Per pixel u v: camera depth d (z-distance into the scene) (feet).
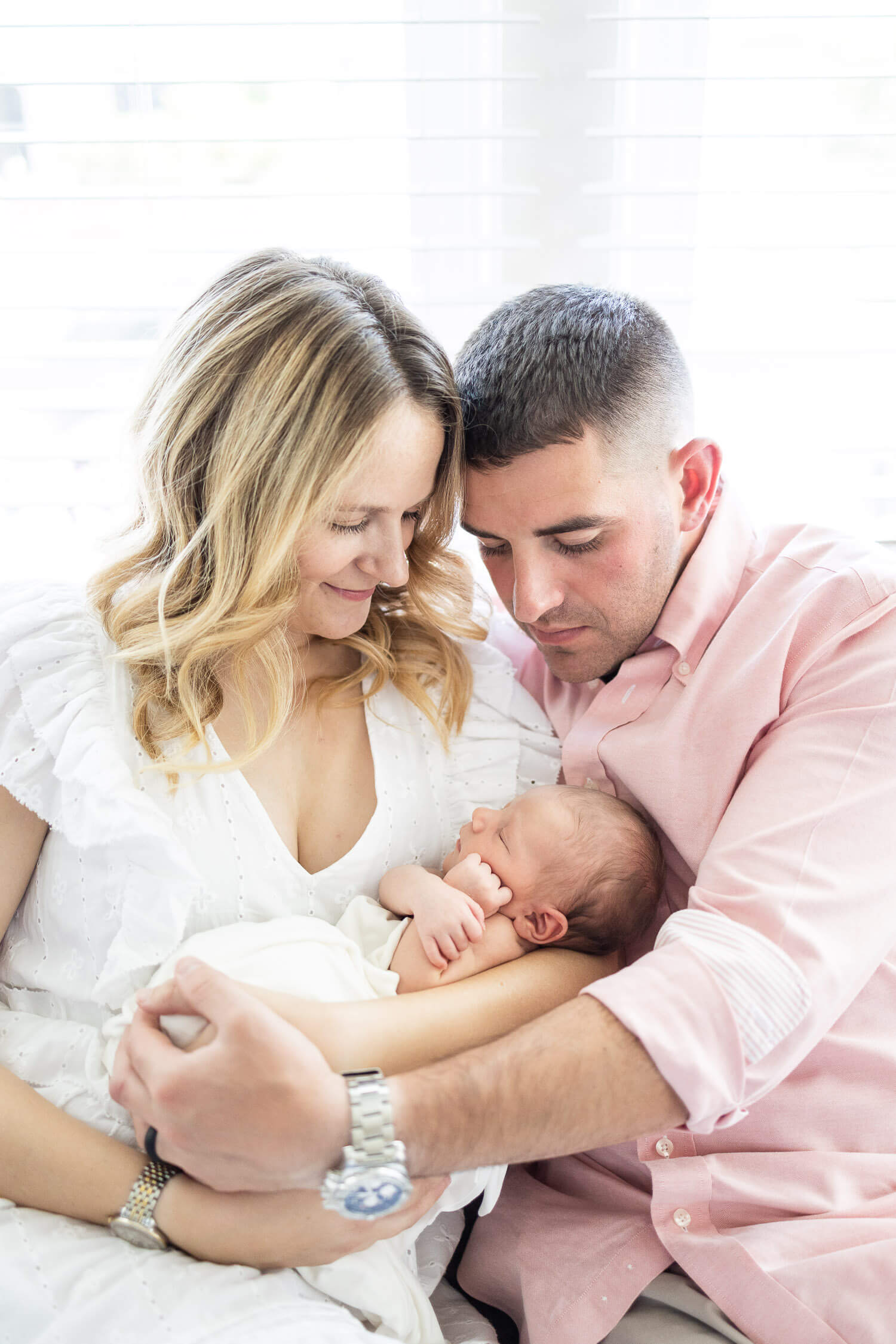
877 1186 3.34
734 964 2.80
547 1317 3.27
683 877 3.84
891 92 4.72
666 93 4.80
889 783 3.22
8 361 5.00
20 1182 2.90
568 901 3.58
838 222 4.92
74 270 4.86
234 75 4.56
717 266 5.06
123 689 3.43
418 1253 3.53
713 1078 2.71
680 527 3.76
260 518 3.29
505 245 4.92
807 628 3.54
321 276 3.37
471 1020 3.14
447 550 4.05
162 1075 2.64
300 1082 2.60
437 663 4.08
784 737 3.41
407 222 4.94
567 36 4.69
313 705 3.83
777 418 5.26
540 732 4.14
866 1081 3.45
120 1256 2.81
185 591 3.50
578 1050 2.69
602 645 3.77
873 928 3.11
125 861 3.17
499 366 3.43
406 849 3.87
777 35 4.67
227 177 4.78
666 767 3.68
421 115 4.75
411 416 3.25
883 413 5.24
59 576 5.22
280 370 3.21
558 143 4.89
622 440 3.36
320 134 4.70
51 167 4.75
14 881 3.36
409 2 4.57
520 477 3.38
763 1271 3.06
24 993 3.48
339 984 3.23
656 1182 3.26
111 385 5.09
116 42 4.51
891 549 5.37
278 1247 2.80
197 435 3.39
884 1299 2.97
